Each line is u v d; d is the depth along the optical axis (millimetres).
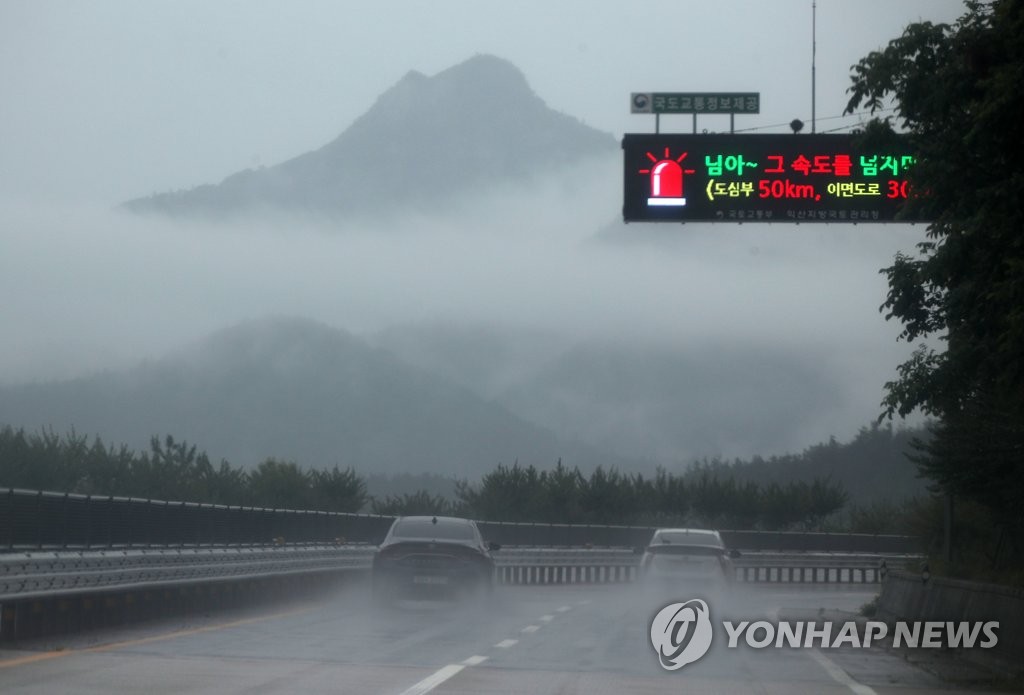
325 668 38625
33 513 59906
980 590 47594
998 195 37625
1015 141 37594
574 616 65938
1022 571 58312
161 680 34625
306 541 101062
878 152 42250
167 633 49500
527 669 40438
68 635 47250
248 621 57156
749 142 54438
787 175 54312
